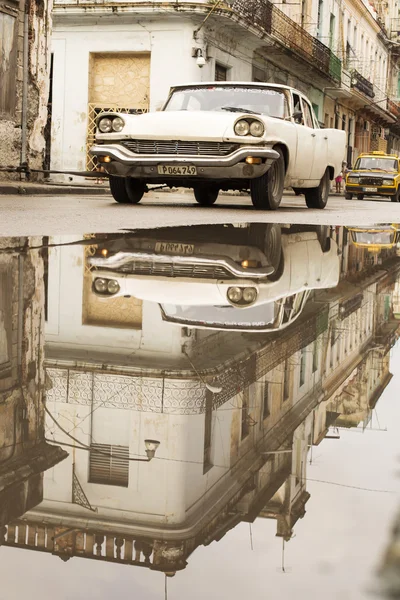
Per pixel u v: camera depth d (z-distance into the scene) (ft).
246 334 7.71
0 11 45.09
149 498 3.53
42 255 13.88
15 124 47.70
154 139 29.73
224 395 5.32
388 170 90.53
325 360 6.67
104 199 38.27
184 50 68.80
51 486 3.69
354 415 4.96
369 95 138.21
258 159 29.60
